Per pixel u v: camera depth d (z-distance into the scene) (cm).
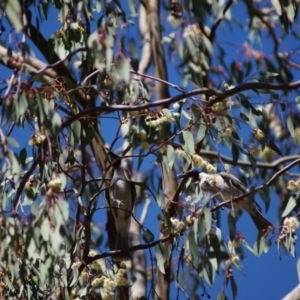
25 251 898
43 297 1034
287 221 1028
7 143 868
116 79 945
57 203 832
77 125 1038
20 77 870
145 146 1098
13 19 875
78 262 1039
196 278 1316
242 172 1261
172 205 1139
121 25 1174
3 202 990
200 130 1080
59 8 1134
